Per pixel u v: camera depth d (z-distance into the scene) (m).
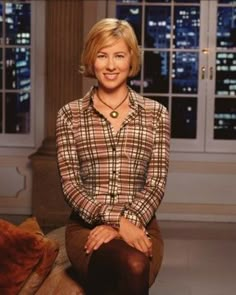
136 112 2.65
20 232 2.59
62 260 2.85
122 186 2.61
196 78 7.02
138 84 7.02
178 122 7.04
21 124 7.15
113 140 2.62
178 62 7.00
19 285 2.56
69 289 2.59
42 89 7.07
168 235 6.42
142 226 2.56
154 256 2.55
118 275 2.28
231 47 6.96
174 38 6.98
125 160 2.61
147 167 2.69
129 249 2.34
